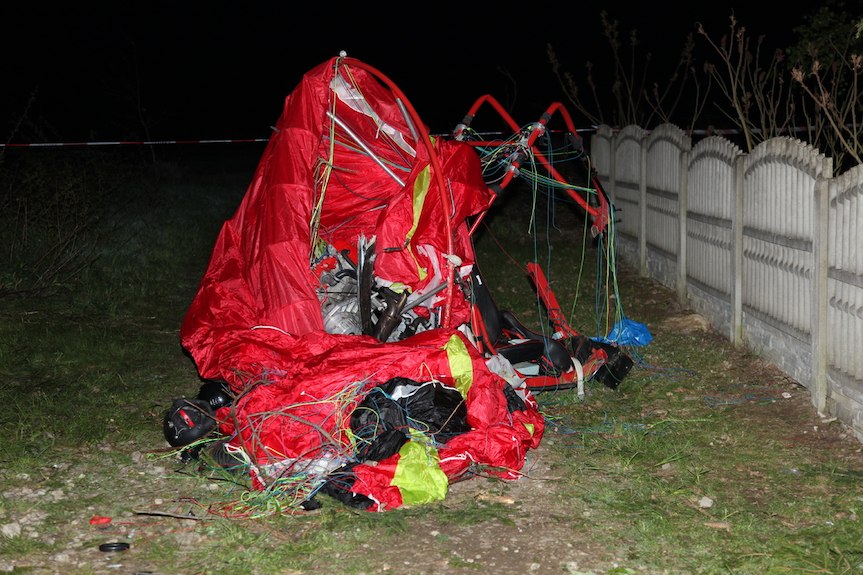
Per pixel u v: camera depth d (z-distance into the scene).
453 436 5.68
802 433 6.27
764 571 4.52
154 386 7.50
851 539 4.78
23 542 4.82
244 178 21.47
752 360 7.78
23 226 11.29
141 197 15.92
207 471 5.77
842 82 10.87
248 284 7.14
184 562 4.68
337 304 6.74
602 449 6.07
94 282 10.68
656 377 7.53
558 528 4.98
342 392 5.67
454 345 5.96
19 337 8.53
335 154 7.04
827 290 6.43
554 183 7.73
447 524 5.04
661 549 4.75
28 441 6.22
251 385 5.95
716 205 8.70
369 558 4.70
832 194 6.30
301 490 5.33
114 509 5.26
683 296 9.65
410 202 6.52
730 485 5.49
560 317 7.92
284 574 4.57
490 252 12.77
